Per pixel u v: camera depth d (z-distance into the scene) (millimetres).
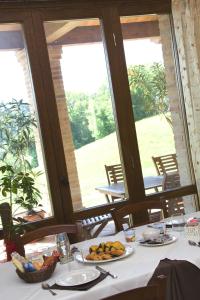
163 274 1729
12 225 2902
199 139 3510
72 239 2898
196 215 2598
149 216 3502
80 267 1911
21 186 2926
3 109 3193
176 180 3674
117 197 3504
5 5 3117
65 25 3334
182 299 1744
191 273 1784
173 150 3666
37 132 3262
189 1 3391
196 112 3492
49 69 3236
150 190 3580
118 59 3449
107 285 1646
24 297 1654
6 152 3195
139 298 1374
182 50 3490
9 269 2064
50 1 3225
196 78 3455
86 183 3410
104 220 3422
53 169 3258
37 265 1849
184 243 2043
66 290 1657
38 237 2459
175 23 3494
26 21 3172
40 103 3215
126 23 3516
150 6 3531
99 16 3393
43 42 3219
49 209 3289
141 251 2006
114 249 1986
